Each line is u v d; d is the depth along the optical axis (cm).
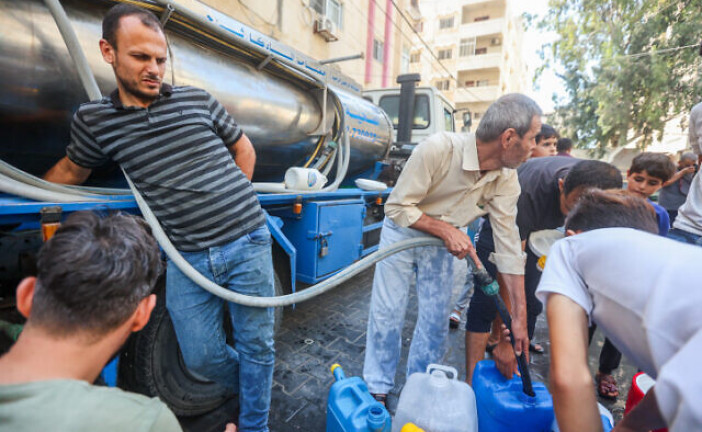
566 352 66
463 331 287
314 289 142
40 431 48
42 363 54
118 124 116
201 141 125
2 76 130
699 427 45
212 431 170
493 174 158
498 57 2619
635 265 62
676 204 373
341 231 263
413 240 157
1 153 145
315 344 248
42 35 136
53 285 52
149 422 55
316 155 286
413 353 189
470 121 540
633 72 1178
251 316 140
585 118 1395
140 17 108
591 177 143
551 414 121
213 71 199
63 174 135
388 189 351
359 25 1220
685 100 1147
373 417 114
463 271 189
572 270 74
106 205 131
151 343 150
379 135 369
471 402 125
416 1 1638
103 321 55
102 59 154
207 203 125
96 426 50
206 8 243
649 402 78
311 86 272
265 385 150
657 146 1738
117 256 56
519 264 162
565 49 1399
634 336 62
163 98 121
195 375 171
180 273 131
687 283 55
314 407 188
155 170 120
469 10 2814
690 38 1096
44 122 146
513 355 138
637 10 1211
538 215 186
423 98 464
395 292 179
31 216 115
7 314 110
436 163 152
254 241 136
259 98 226
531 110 135
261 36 285
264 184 215
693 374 46
